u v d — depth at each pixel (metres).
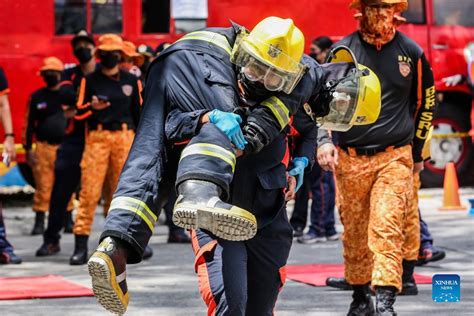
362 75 9.31
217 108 8.03
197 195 7.52
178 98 8.09
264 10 28.06
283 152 8.51
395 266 11.80
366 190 12.23
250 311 8.73
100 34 27.36
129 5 27.36
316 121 9.19
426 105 12.44
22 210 26.80
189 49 8.24
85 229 17.97
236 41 8.27
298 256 18.47
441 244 19.67
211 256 8.18
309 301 14.05
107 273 7.73
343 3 28.31
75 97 19.05
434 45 29.17
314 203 20.28
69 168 18.95
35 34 26.97
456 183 24.89
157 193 8.06
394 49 12.24
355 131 12.09
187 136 7.93
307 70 8.27
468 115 29.66
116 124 17.91
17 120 26.72
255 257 8.58
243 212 7.49
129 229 7.89
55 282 15.84
